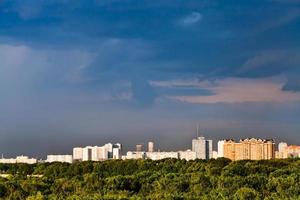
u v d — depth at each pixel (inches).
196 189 6294.3
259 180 6461.6
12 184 6235.2
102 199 5580.7
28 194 6077.8
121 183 6683.1
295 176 6633.9
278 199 5679.1
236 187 6225.4
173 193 6087.6
